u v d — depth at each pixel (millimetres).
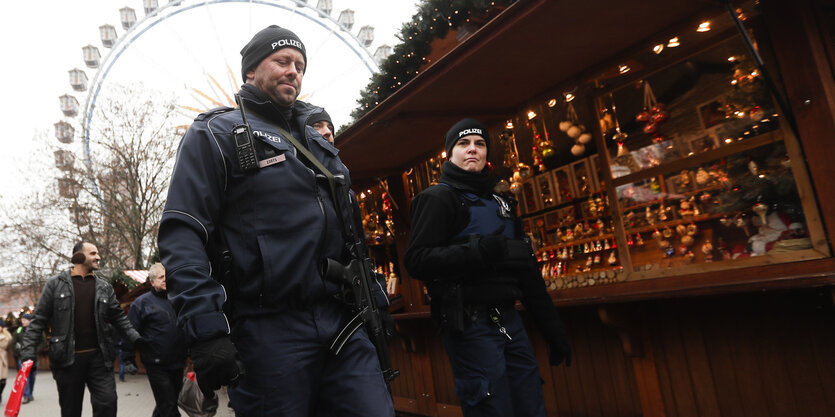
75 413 4449
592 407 3682
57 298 4449
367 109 6227
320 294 1611
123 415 7625
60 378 4422
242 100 1734
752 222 3375
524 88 4176
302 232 1614
